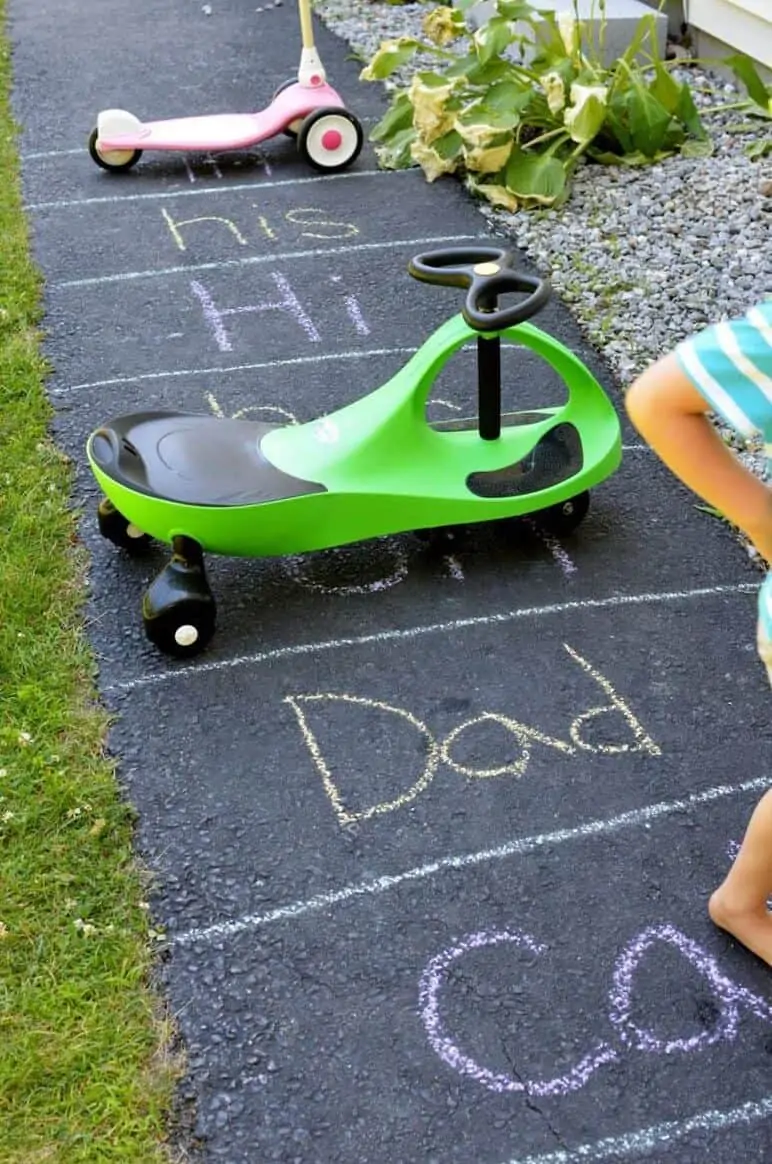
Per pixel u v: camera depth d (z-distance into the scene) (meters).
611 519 3.50
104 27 8.00
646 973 2.29
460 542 3.39
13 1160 1.98
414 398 3.14
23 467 3.71
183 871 2.48
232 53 7.39
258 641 3.07
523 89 5.32
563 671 2.98
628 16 6.36
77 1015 2.19
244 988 2.26
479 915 2.39
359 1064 2.14
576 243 4.94
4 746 2.75
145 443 3.08
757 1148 2.00
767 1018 2.21
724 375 1.70
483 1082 2.11
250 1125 2.04
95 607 3.19
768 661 1.96
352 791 2.66
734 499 1.82
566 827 2.57
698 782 2.68
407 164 5.77
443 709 2.87
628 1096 2.08
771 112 5.80
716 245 4.84
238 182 5.71
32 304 4.68
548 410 3.53
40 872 2.46
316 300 4.71
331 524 3.10
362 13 7.95
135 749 2.77
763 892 2.25
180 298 4.73
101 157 5.75
